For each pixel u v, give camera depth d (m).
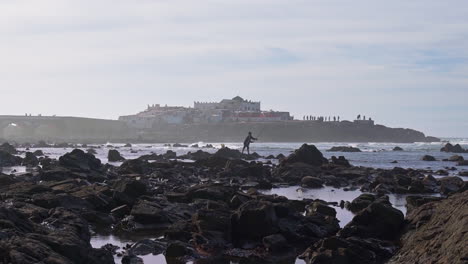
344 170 49.81
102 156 87.12
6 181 32.25
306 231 21.25
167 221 23.73
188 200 29.44
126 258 17.61
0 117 195.75
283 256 18.86
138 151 107.31
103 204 26.52
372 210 20.38
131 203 27.05
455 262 13.72
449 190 35.97
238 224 20.59
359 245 18.56
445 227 16.80
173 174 44.88
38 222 19.89
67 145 137.00
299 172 47.22
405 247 17.95
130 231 22.42
